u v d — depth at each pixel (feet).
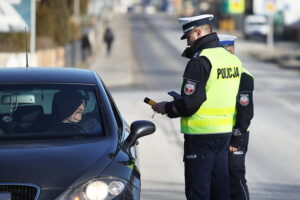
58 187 36.99
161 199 60.13
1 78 48.14
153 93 166.50
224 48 48.96
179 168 74.69
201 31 45.50
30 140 42.11
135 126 43.91
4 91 46.39
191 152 45.68
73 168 38.22
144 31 586.04
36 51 180.24
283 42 494.18
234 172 50.47
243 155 50.37
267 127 109.29
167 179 68.90
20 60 157.48
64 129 43.55
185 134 45.91
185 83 44.57
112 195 37.50
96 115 45.03
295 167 76.13
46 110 44.96
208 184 45.75
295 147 89.86
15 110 44.73
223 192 46.26
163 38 506.89
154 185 66.03
